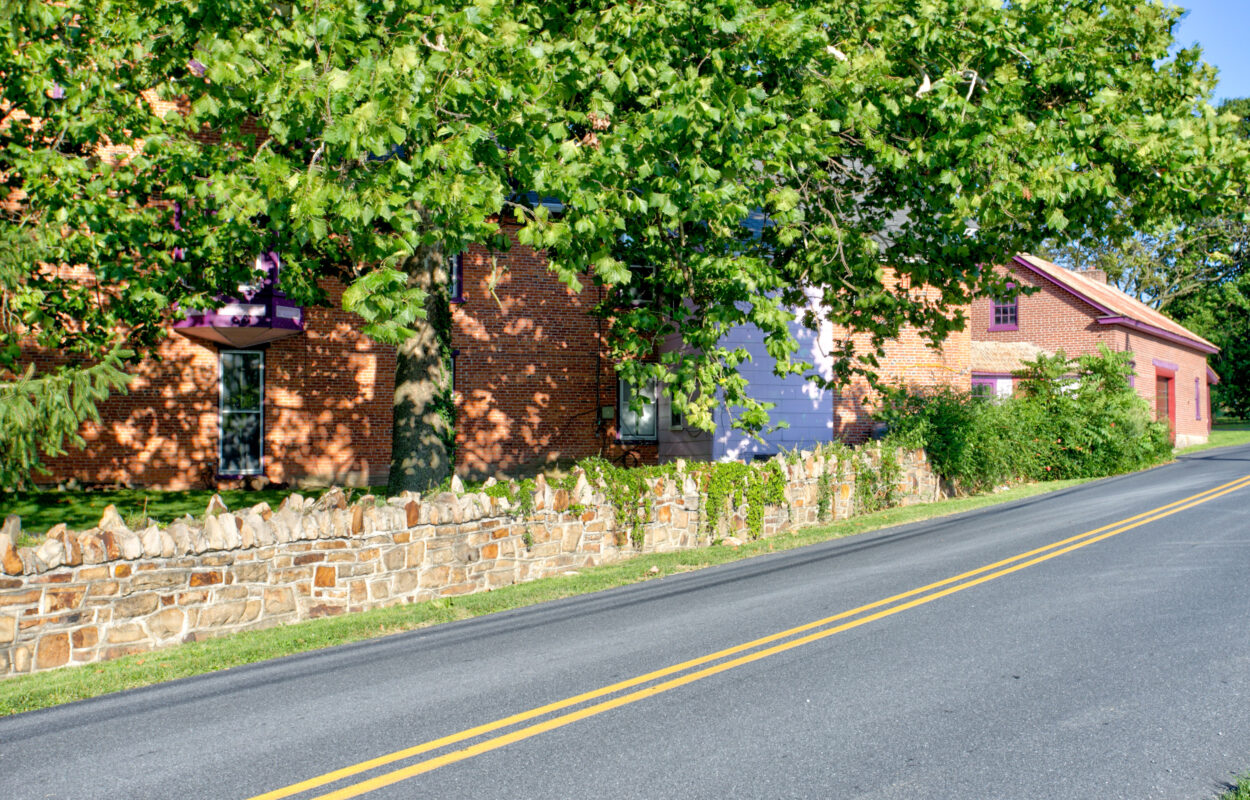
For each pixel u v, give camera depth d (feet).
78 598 25.03
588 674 20.68
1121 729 16.06
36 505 54.80
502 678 20.72
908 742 15.67
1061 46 36.99
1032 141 34.60
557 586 34.06
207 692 21.02
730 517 45.88
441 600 32.76
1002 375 94.38
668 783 14.12
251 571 28.78
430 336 48.52
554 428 74.74
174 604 26.99
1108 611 24.94
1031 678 19.16
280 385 67.00
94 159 34.86
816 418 69.10
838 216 42.04
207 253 36.94
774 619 25.68
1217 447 106.22
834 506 52.65
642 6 30.83
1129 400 73.97
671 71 29.09
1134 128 34.60
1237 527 39.32
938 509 53.52
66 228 34.45
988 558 34.17
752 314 35.73
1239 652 20.65
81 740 17.49
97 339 39.50
